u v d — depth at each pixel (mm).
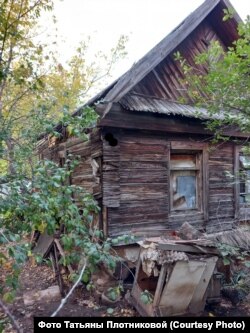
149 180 5254
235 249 4000
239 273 4758
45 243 5996
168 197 5441
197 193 5914
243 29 3527
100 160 4961
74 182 6281
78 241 2693
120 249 4871
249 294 4512
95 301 4508
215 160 6117
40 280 5508
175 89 5801
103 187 4816
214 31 6805
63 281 5172
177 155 5773
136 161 5141
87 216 3021
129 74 4895
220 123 4336
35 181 2896
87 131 5016
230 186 6363
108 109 4629
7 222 2852
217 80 3760
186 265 3629
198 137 5832
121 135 5008
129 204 5035
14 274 2521
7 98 6359
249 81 3635
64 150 6801
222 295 4551
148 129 5152
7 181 3035
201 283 3824
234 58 3506
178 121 5480
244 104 3795
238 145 6414
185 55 6121
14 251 2375
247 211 6609
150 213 5223
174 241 3896
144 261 3938
